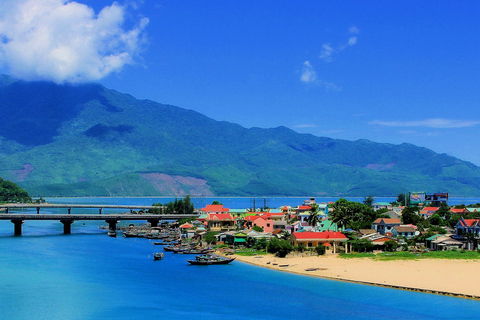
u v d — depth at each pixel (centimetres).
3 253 17238
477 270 12556
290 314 9612
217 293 11194
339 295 10875
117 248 19250
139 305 10219
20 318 9312
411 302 10269
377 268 13212
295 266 14038
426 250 15438
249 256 16138
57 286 11806
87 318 9350
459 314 9469
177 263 15200
